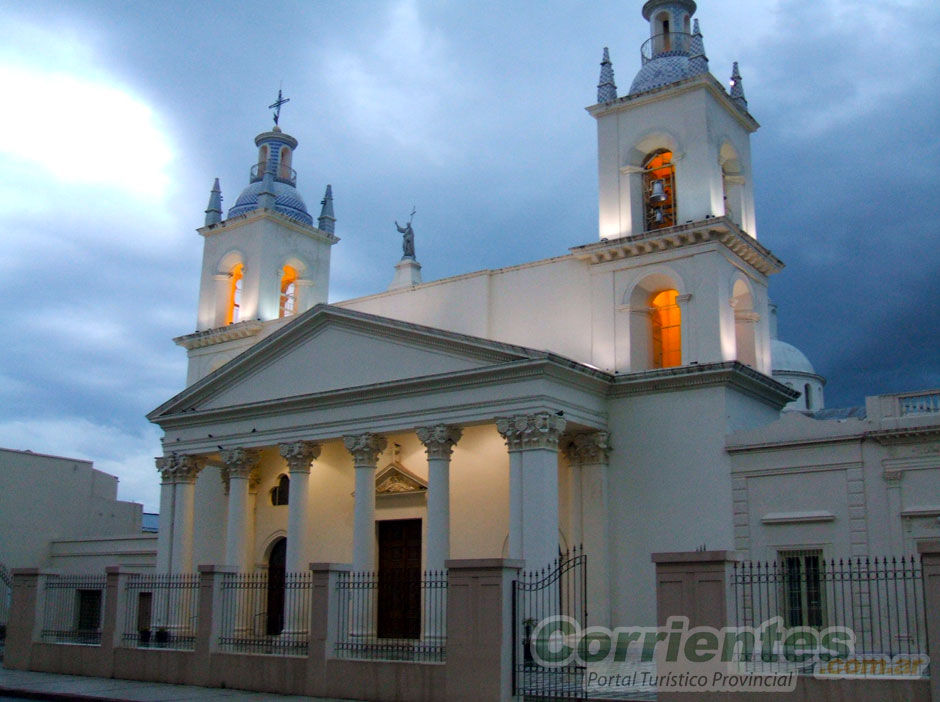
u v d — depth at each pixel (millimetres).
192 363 41656
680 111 31750
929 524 24750
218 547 37188
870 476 25812
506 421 27266
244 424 33469
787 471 26953
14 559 46156
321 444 32062
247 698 20234
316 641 20672
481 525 31016
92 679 24484
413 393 29438
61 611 28062
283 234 42062
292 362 33031
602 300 31281
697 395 28609
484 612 17938
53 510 48406
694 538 27766
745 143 34312
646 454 29047
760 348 32375
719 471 27812
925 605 14383
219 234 42812
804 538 26344
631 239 30625
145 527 64125
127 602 25594
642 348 30969
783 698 15164
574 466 29766
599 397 29656
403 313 35625
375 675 19453
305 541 31359
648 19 36219
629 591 28438
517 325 32844
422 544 32312
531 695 18328
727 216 29375
